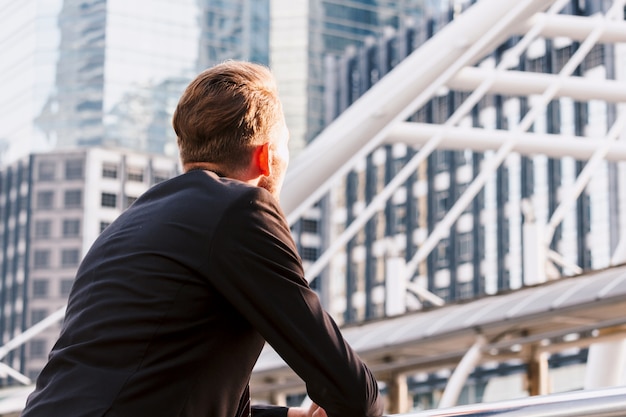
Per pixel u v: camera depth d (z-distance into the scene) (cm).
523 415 165
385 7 9675
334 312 8462
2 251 8831
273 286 196
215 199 201
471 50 2048
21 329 8588
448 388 1667
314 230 8581
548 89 2325
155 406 187
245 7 9106
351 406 195
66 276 8544
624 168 7312
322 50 9450
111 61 8619
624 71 7350
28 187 8631
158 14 8762
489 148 2311
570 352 6344
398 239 8169
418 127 2208
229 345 197
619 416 157
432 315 1847
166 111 8738
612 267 1617
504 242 7625
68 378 188
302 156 2006
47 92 8675
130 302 193
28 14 8888
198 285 195
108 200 8606
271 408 238
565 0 2273
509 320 1606
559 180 7488
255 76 218
